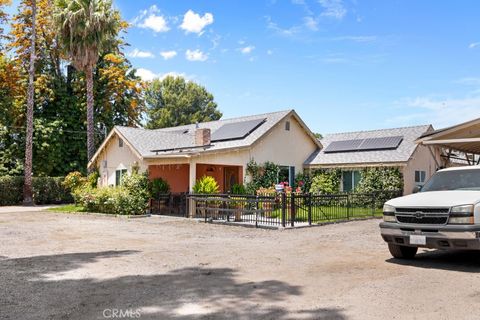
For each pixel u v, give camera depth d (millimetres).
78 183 28703
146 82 42500
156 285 7305
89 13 30062
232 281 7570
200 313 5754
